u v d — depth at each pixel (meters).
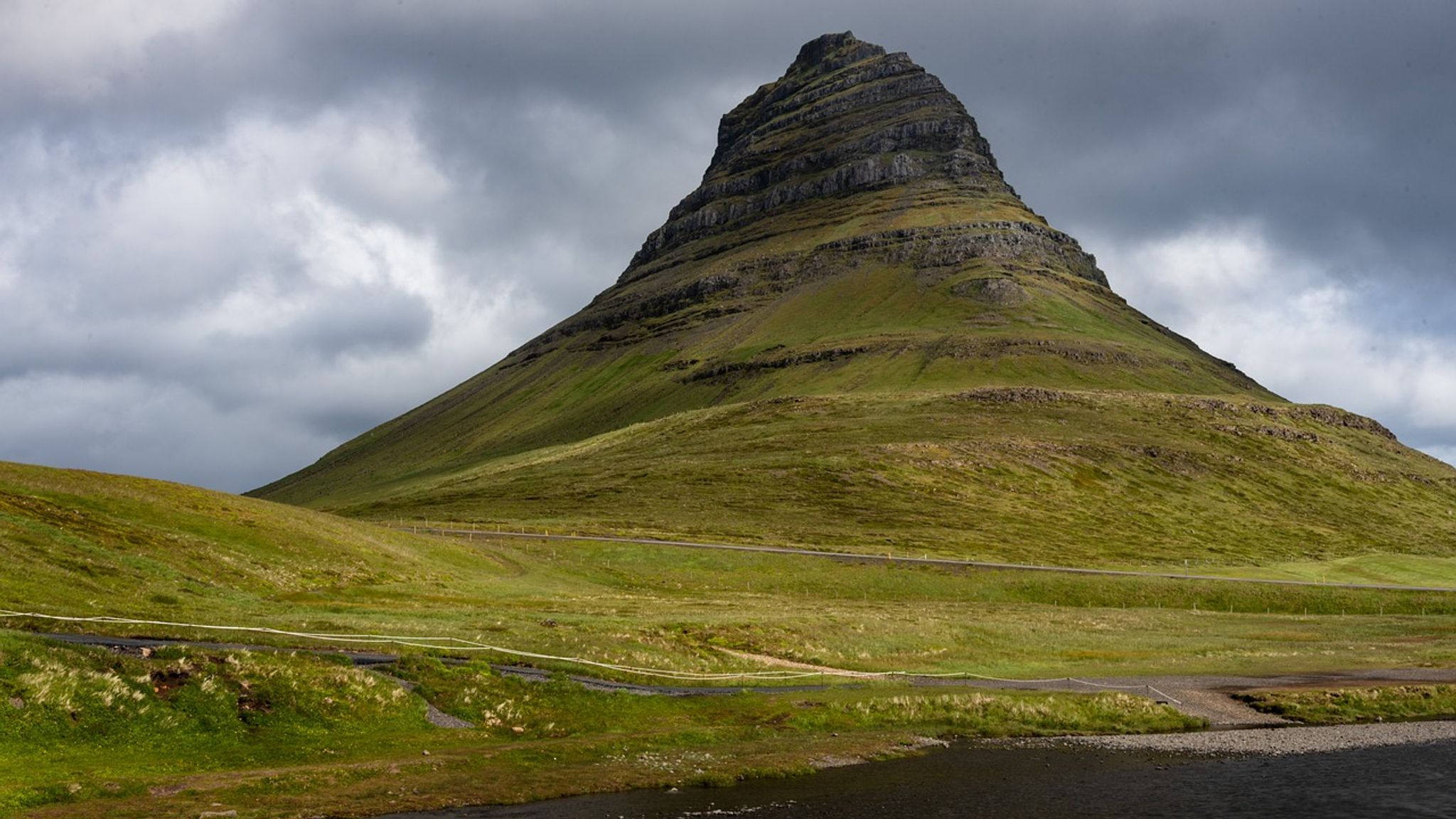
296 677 40.22
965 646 72.06
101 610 49.44
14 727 31.86
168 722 35.25
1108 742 44.94
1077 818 32.59
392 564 90.25
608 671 51.38
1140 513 199.00
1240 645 78.44
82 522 69.81
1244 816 32.97
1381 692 55.28
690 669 54.97
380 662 45.78
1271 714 51.91
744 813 32.69
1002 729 46.97
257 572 72.94
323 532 94.19
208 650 40.72
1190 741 45.50
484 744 39.38
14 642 35.69
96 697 34.62
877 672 60.09
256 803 30.72
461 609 70.81
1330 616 104.56
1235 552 176.00
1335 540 196.62
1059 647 74.06
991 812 33.19
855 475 198.25
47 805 28.73
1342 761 41.50
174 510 83.88
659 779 36.25
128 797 30.06
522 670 48.88
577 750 39.34
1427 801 34.94
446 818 31.14
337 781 33.41
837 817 32.34
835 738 43.69
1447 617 103.75
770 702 49.41
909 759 41.03
